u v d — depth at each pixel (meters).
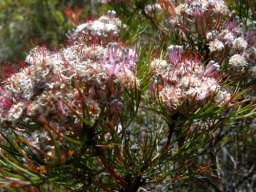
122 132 0.28
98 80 0.25
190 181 0.44
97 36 0.41
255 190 0.55
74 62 0.27
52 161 0.23
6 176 0.24
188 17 0.41
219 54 0.39
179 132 0.33
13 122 0.25
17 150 0.26
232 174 0.52
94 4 0.88
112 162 0.28
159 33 0.49
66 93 0.25
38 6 1.09
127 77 0.26
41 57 0.26
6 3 1.15
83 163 0.27
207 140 0.34
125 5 0.52
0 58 1.07
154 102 0.30
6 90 0.27
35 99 0.25
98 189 0.30
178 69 0.30
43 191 0.31
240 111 0.31
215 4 0.40
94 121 0.25
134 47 0.36
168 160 0.30
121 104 0.26
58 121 0.25
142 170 0.30
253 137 0.50
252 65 0.38
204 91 0.28
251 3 0.46
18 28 1.11
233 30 0.40
